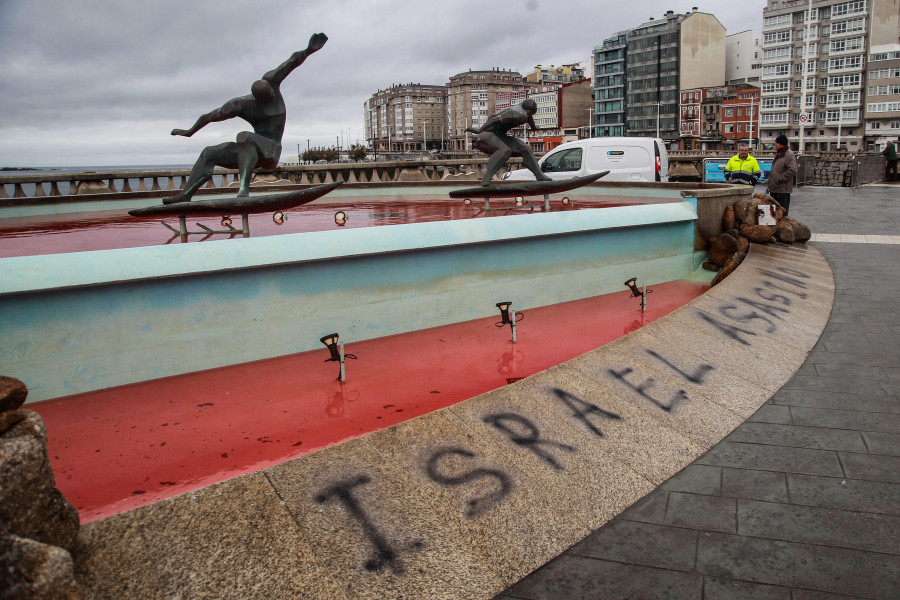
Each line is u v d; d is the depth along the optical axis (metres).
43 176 15.66
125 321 4.86
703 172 31.03
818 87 99.25
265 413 4.55
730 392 4.82
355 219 9.55
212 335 5.24
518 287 7.06
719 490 3.57
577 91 140.38
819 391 4.94
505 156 9.87
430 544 2.92
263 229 8.52
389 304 6.13
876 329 6.45
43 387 4.62
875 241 11.60
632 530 3.22
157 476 3.72
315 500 3.03
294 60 6.80
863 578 2.82
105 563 2.52
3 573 2.00
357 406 4.67
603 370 4.73
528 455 3.64
